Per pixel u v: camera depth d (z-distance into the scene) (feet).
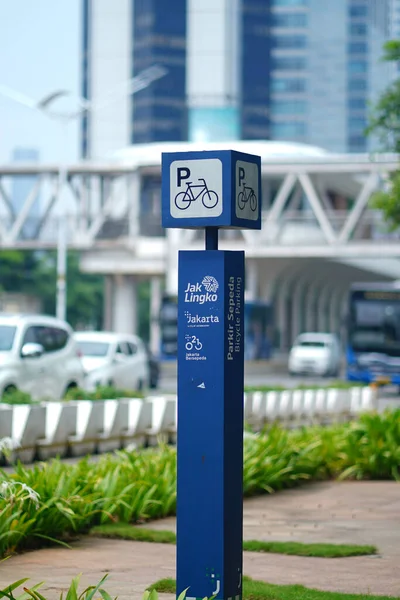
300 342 230.27
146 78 203.41
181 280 25.44
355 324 166.71
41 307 376.89
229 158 25.40
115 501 43.34
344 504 51.88
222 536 24.88
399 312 165.48
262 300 264.52
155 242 274.57
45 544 39.19
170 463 49.19
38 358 90.89
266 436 63.57
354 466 62.13
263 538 41.60
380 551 38.73
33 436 69.31
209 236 25.93
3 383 86.17
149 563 35.86
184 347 25.32
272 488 56.70
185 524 25.09
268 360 261.24
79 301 376.27
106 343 118.83
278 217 246.27
